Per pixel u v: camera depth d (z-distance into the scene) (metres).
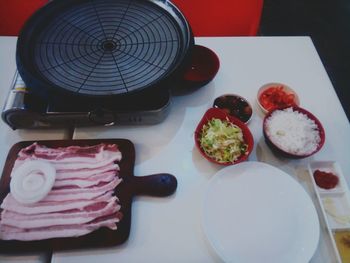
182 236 0.51
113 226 0.50
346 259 0.50
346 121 0.67
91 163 0.55
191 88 0.67
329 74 1.47
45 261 0.48
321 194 0.56
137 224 0.52
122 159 0.57
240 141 0.58
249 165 0.56
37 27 0.61
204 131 0.60
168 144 0.61
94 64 0.57
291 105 0.64
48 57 0.57
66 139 0.60
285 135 0.59
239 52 0.77
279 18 1.69
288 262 0.48
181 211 0.54
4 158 0.58
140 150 0.60
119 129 0.63
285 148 0.58
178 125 0.64
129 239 0.50
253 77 0.73
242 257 0.48
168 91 0.60
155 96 0.59
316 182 0.58
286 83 0.72
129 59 0.58
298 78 0.74
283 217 0.52
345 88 1.42
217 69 0.68
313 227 0.50
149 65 0.58
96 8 0.66
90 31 0.62
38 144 0.58
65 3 0.65
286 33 1.62
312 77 0.74
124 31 0.63
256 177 0.55
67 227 0.49
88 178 0.54
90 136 0.61
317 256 0.50
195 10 0.91
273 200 0.53
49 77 0.54
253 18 0.92
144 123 0.63
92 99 0.51
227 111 0.64
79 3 0.66
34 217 0.49
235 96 0.66
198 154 0.60
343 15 1.72
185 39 0.59
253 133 0.64
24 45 0.57
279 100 0.67
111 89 0.54
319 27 1.66
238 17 0.93
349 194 0.55
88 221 0.49
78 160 0.56
